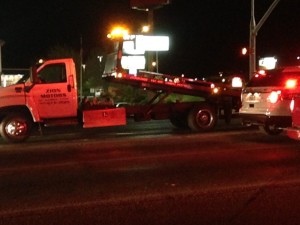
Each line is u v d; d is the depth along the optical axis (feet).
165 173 35.22
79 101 65.26
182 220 23.99
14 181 33.83
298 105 39.93
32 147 51.24
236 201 27.22
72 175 35.42
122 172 36.01
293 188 30.04
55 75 56.54
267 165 37.58
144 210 25.85
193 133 59.52
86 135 61.36
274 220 23.66
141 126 71.97
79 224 23.72
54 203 27.66
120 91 83.25
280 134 55.31
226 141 51.16
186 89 64.75
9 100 55.36
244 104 53.72
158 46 72.08
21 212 26.00
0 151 49.06
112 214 25.25
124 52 64.28
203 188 30.35
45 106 56.24
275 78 51.42
